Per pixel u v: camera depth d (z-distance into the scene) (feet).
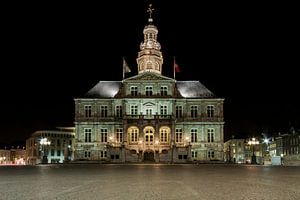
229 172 140.77
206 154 356.79
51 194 63.82
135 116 347.56
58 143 545.03
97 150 356.59
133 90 358.64
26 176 116.16
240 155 599.57
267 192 66.13
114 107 360.28
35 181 93.15
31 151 568.41
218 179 98.99
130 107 355.97
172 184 82.17
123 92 360.48
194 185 79.77
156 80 357.61
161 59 387.55
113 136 356.79
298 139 458.09
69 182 89.20
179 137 358.02
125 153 336.70
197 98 361.51
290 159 374.84
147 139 348.38
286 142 499.10
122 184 82.48
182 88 372.17
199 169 173.47
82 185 80.43
